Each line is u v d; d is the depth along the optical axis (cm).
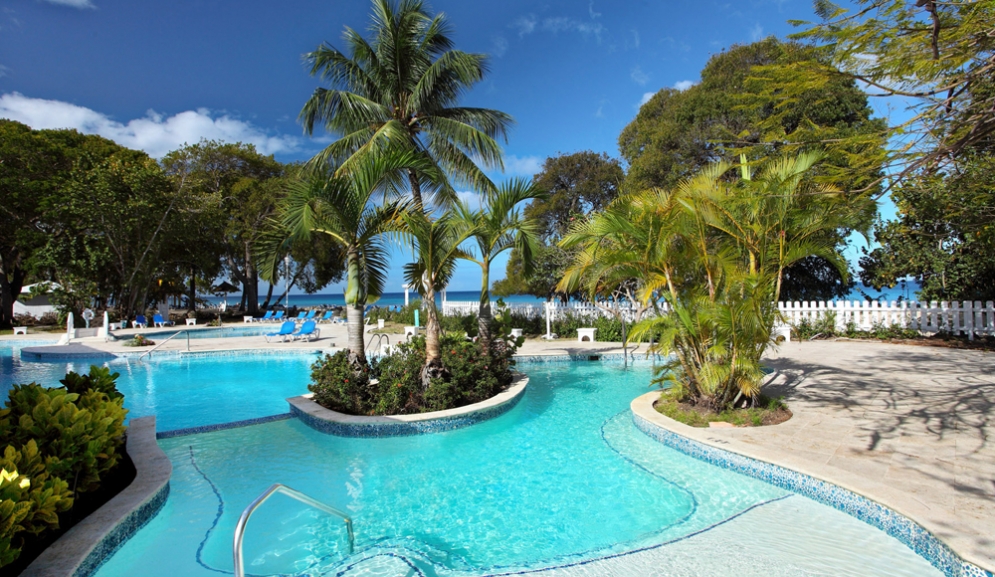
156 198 2247
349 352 716
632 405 670
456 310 2075
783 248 602
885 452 449
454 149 1085
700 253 598
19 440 350
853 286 1792
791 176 542
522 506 425
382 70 1037
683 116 1828
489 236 861
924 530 310
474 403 724
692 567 315
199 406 870
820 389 721
